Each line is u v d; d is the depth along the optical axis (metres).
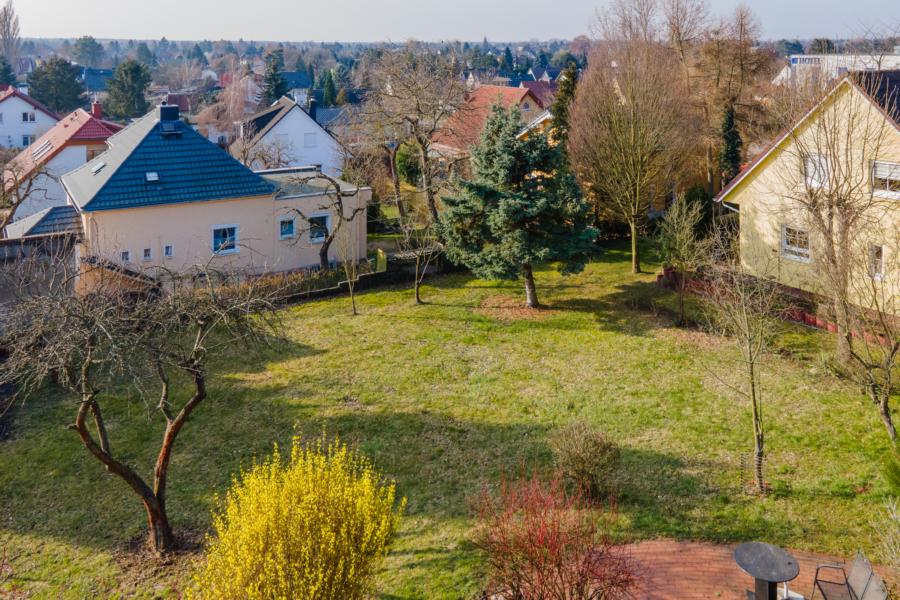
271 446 17.12
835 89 20.25
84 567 13.02
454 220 25.89
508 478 15.22
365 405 19.00
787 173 22.77
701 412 17.73
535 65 179.38
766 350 19.42
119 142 31.41
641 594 11.48
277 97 92.00
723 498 14.05
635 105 28.39
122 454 16.97
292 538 9.76
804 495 13.97
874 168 19.61
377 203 35.56
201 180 28.94
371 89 41.91
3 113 64.75
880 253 21.00
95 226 26.52
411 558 12.69
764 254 25.33
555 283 28.78
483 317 25.38
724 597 11.38
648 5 34.84
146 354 13.19
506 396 19.30
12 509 14.95
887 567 11.70
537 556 10.40
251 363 21.73
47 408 19.22
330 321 25.34
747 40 42.41
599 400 18.75
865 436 15.97
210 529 14.02
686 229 23.64
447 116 36.91
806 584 11.48
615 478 14.84
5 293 18.88
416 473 15.73
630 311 25.19
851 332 19.16
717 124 40.88
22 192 41.50
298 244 31.50
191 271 16.91
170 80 170.12
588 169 32.28
